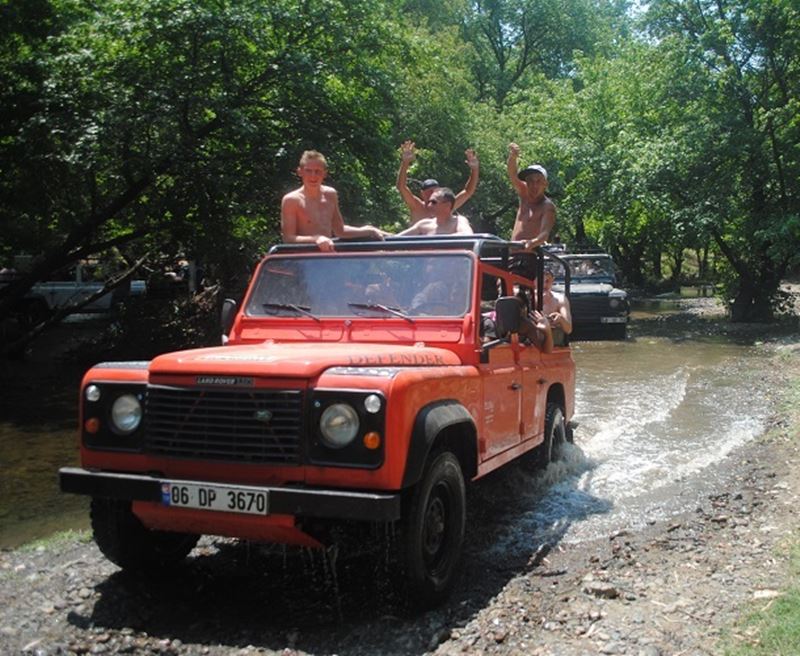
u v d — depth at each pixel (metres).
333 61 15.01
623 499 7.22
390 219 15.76
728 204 23.17
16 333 20.12
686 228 23.75
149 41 13.83
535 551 5.81
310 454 4.34
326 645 4.31
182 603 4.96
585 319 20.59
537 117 32.56
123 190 16.06
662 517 6.62
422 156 24.05
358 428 4.26
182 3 13.45
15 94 14.49
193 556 5.82
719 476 7.89
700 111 24.20
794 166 23.06
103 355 17.39
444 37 32.88
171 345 17.45
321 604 4.89
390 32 15.85
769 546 5.57
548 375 7.58
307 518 4.47
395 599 4.72
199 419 4.55
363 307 5.71
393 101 16.09
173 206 14.78
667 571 5.19
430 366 5.04
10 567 5.57
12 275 21.58
